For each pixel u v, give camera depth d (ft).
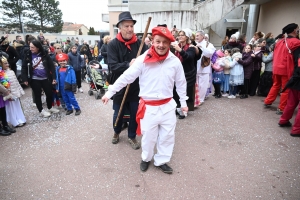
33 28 127.44
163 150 7.91
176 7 38.04
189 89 13.03
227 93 19.22
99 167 8.59
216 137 10.96
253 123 12.55
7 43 17.98
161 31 6.28
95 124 12.82
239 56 16.85
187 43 12.42
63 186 7.54
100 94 18.67
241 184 7.53
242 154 9.39
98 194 7.16
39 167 8.61
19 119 12.50
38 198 7.00
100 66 18.72
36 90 13.44
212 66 17.02
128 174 8.14
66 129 12.14
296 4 22.26
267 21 27.99
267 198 6.88
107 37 20.01
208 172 8.21
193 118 13.44
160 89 7.01
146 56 6.80
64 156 9.38
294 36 12.72
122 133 11.52
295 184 7.48
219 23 36.29
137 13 35.37
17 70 20.88
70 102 14.47
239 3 25.39
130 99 9.27
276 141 10.44
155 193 7.18
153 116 7.22
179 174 8.13
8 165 8.75
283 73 12.89
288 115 11.53
